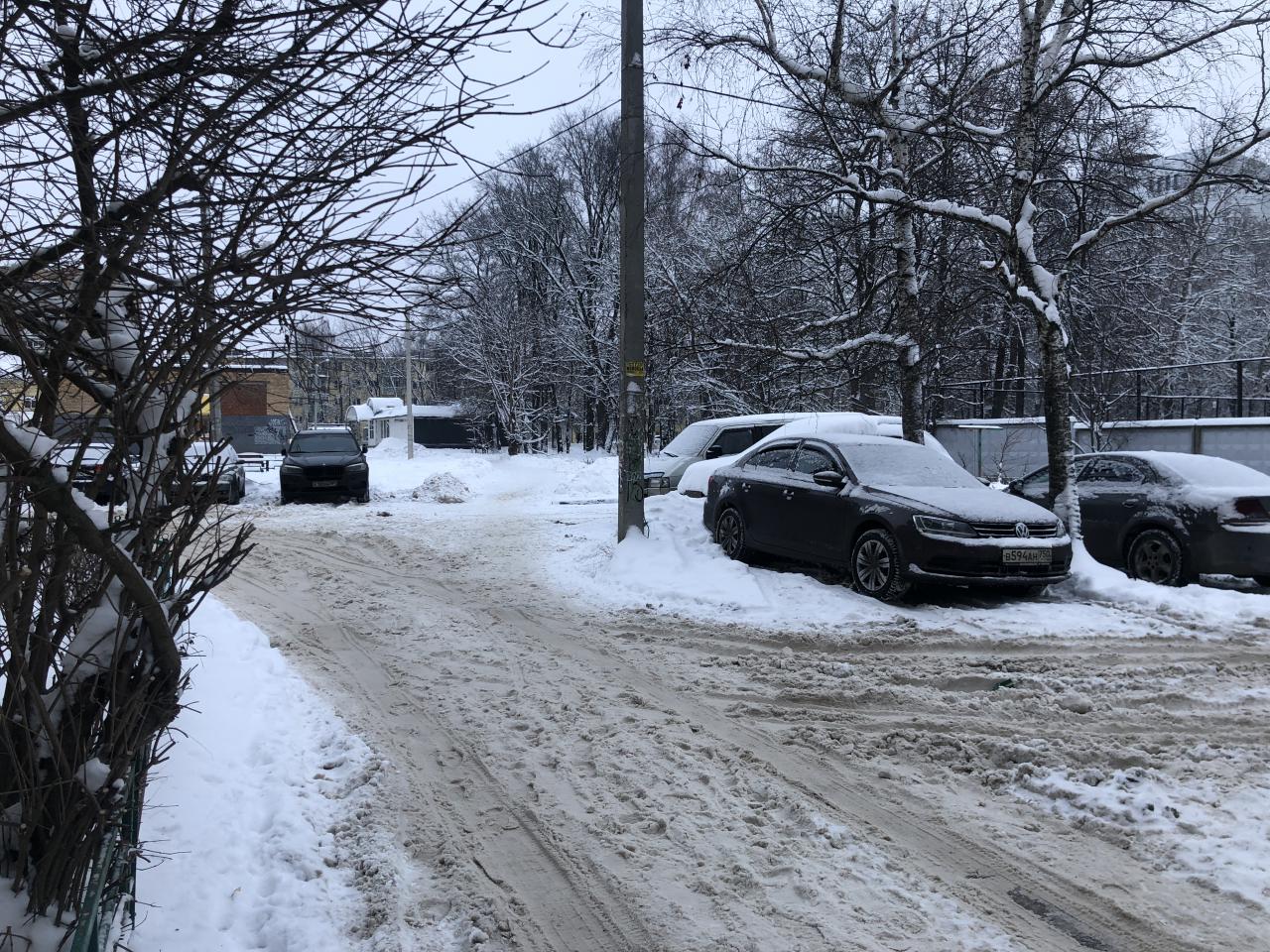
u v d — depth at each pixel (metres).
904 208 11.95
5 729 2.28
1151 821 4.37
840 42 12.27
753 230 14.25
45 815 2.45
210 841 4.02
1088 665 7.34
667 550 11.46
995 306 21.30
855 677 6.97
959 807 4.64
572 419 53.91
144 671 2.62
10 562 2.15
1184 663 7.31
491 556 12.95
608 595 10.16
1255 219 32.59
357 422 77.50
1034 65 10.62
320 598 9.98
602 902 3.70
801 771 5.12
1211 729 5.81
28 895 2.43
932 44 12.98
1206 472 10.80
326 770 5.06
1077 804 4.61
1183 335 31.30
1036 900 3.71
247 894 3.68
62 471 2.22
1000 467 20.84
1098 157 11.93
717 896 3.74
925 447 10.85
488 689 6.64
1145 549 10.78
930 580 8.95
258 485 24.89
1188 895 3.74
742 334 17.06
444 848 4.16
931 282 17.28
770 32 12.80
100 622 2.48
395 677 6.91
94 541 2.27
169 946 3.22
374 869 3.91
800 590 9.80
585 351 45.06
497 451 54.47
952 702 6.36
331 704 6.19
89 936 2.30
